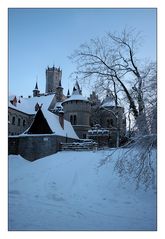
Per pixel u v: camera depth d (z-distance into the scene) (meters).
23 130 57.47
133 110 17.53
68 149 33.31
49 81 116.56
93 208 11.24
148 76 13.59
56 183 17.16
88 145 32.84
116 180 16.05
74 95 52.88
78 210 10.84
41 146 34.03
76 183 16.72
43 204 11.87
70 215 10.02
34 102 63.75
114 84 22.59
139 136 11.98
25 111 59.25
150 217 9.84
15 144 36.00
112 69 22.11
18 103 58.94
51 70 116.94
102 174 17.73
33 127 35.41
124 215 10.12
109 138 43.72
